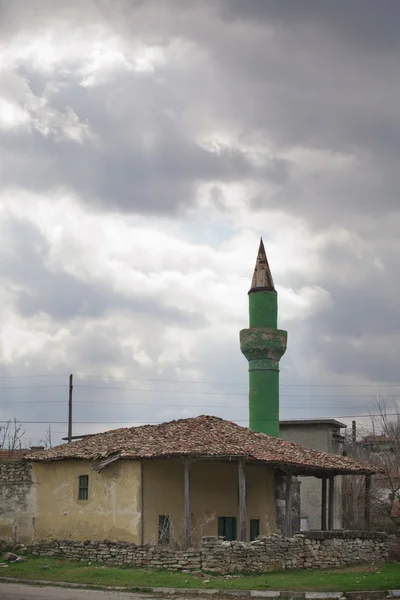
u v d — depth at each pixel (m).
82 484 38.09
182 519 37.38
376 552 39.56
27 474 39.88
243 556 33.38
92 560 35.69
